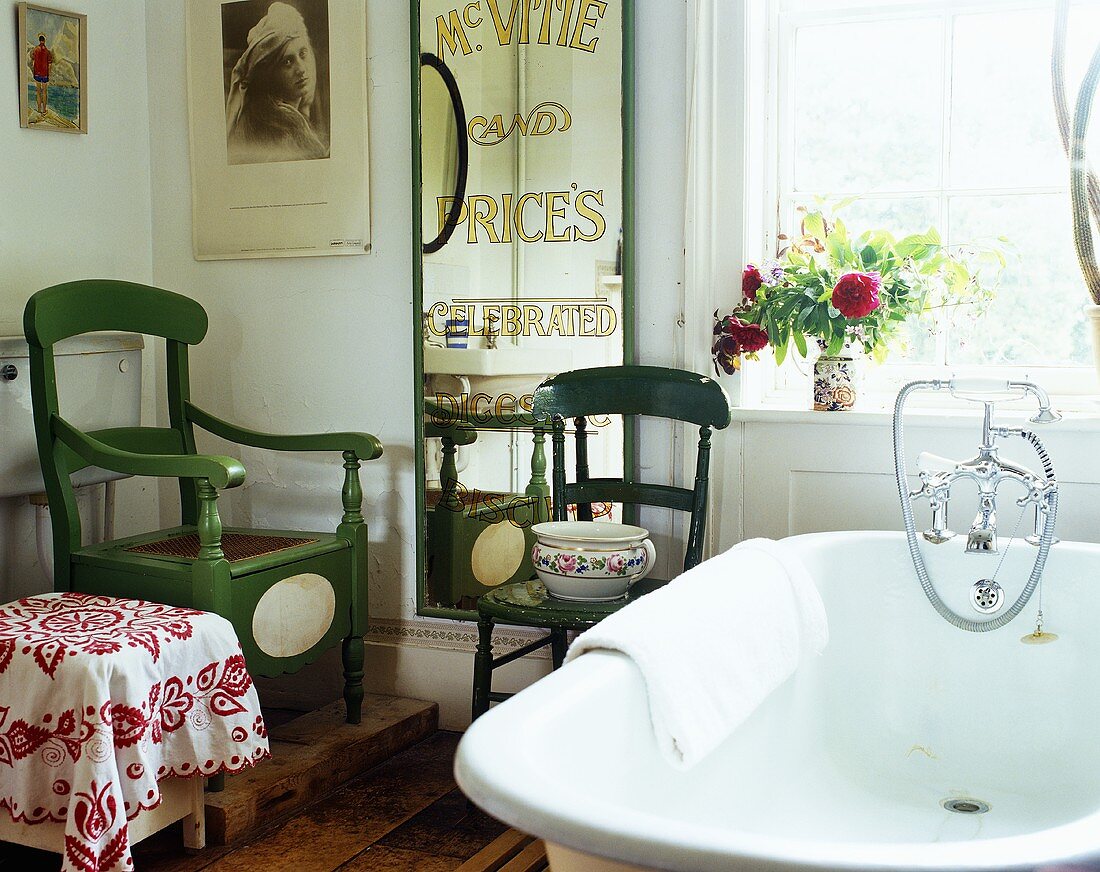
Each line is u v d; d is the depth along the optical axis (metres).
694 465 2.59
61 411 2.54
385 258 2.84
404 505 2.86
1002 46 2.58
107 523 2.82
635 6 2.58
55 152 2.80
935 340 2.65
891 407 2.63
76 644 1.91
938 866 0.88
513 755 1.10
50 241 2.79
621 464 2.60
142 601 2.22
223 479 2.16
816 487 2.53
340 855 2.14
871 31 2.67
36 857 2.14
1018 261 2.59
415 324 2.76
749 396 2.65
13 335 2.69
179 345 2.78
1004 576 2.21
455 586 2.78
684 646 1.57
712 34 2.54
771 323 2.48
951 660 2.24
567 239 2.62
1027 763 2.16
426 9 2.70
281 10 2.88
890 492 2.47
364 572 2.67
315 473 2.96
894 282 2.46
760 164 2.67
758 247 2.66
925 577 2.24
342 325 2.90
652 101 2.59
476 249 2.70
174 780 2.07
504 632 2.75
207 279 3.04
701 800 1.63
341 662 2.93
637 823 0.95
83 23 2.85
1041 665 2.17
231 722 2.11
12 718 1.91
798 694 2.04
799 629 1.97
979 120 2.61
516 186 2.65
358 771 2.54
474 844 2.19
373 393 2.88
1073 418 2.32
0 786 1.93
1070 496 2.35
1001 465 2.20
